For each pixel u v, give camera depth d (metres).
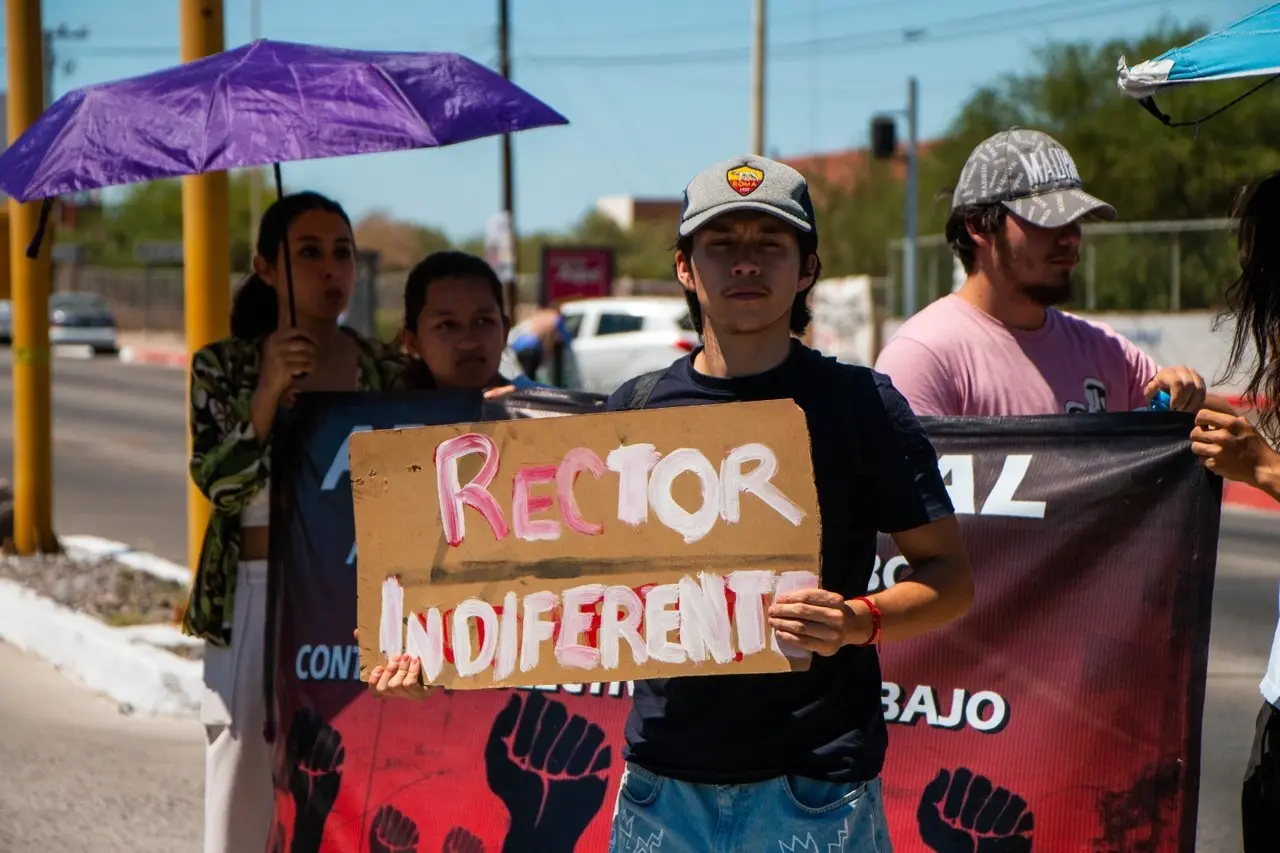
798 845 2.58
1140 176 33.09
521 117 3.92
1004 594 3.43
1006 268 3.77
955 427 3.50
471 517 2.82
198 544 6.83
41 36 8.95
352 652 3.99
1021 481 3.44
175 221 80.88
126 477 16.30
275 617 4.05
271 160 3.67
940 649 3.46
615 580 2.71
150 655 7.10
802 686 2.62
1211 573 3.29
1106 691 3.36
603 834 3.81
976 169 3.80
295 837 4.00
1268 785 2.79
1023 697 3.41
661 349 21.56
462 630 2.82
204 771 6.07
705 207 2.59
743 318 2.62
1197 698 3.29
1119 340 4.02
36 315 9.52
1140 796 3.33
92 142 3.71
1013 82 37.75
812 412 2.64
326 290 4.18
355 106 3.76
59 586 8.68
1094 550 3.38
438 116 3.84
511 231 23.36
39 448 9.63
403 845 3.94
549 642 2.75
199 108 3.72
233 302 4.34
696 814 2.63
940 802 3.46
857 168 52.78
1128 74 2.89
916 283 28.14
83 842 5.25
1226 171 32.03
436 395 4.00
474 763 3.91
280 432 4.05
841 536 2.65
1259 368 2.91
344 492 4.02
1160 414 3.35
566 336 20.58
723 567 2.63
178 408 25.59
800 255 2.65
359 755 3.98
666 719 2.68
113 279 62.97
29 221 9.42
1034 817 3.40
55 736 6.52
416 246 64.38
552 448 2.76
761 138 25.59
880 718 2.69
